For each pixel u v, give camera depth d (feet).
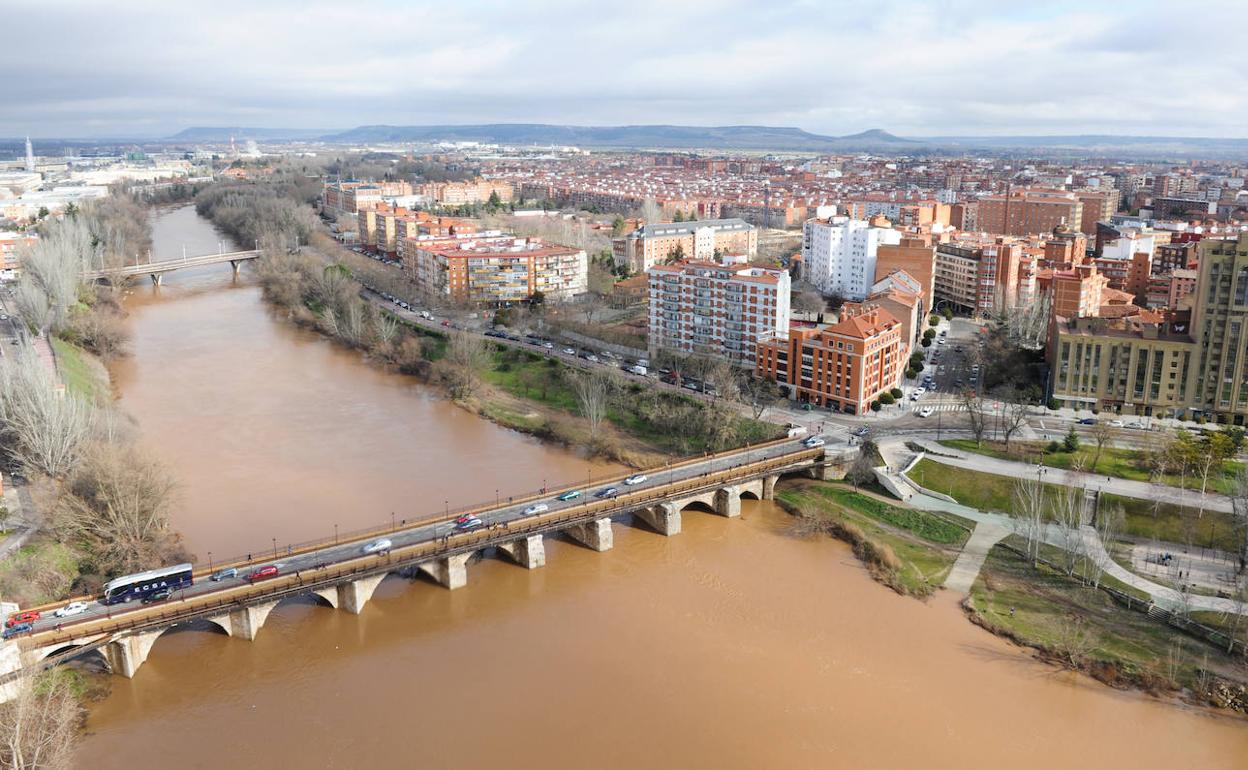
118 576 572.92
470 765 451.12
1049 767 452.35
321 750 461.78
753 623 579.48
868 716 489.67
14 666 469.16
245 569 582.35
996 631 567.59
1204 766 453.58
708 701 501.15
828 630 572.10
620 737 471.21
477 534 630.33
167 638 558.15
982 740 472.03
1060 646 546.67
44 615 518.37
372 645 553.23
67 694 481.05
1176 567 625.00
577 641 557.74
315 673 524.93
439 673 525.34
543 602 603.67
